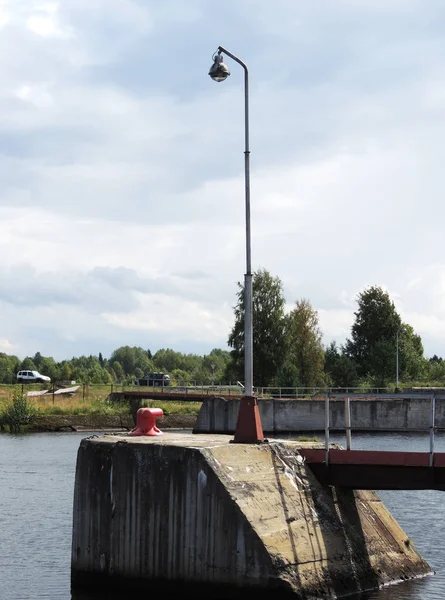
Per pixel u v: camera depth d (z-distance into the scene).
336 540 21.67
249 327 23.53
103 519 22.08
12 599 21.59
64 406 81.50
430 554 26.20
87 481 22.45
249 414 22.80
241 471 21.05
